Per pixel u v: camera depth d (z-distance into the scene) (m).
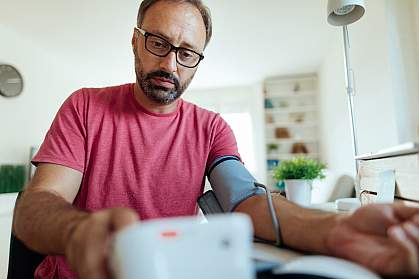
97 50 3.17
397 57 1.64
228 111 4.79
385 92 1.72
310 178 1.18
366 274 0.24
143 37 0.68
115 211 0.25
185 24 0.67
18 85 2.74
